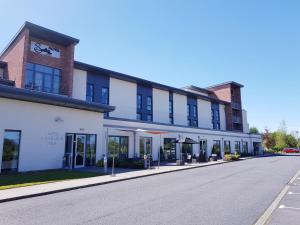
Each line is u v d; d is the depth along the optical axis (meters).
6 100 16.39
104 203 9.07
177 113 39.66
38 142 17.92
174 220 7.05
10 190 10.98
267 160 34.09
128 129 25.08
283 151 63.50
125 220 7.04
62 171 17.66
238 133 48.41
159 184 13.41
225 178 15.84
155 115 35.72
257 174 18.02
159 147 29.98
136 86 33.50
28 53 22.42
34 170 17.55
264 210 8.16
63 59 24.80
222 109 51.50
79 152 20.84
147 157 23.39
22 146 16.98
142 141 28.03
